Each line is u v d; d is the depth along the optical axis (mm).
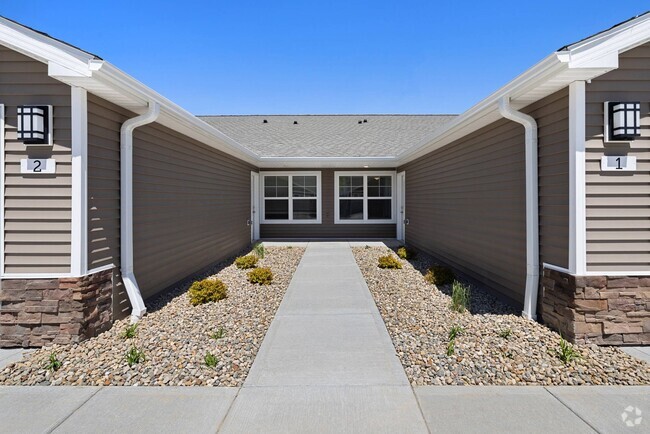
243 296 5309
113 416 2338
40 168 3510
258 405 2461
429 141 7094
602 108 3486
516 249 4637
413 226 10102
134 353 3080
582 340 3441
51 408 2432
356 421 2275
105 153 3982
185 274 6180
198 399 2539
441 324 4043
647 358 3184
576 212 3469
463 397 2547
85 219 3584
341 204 12578
